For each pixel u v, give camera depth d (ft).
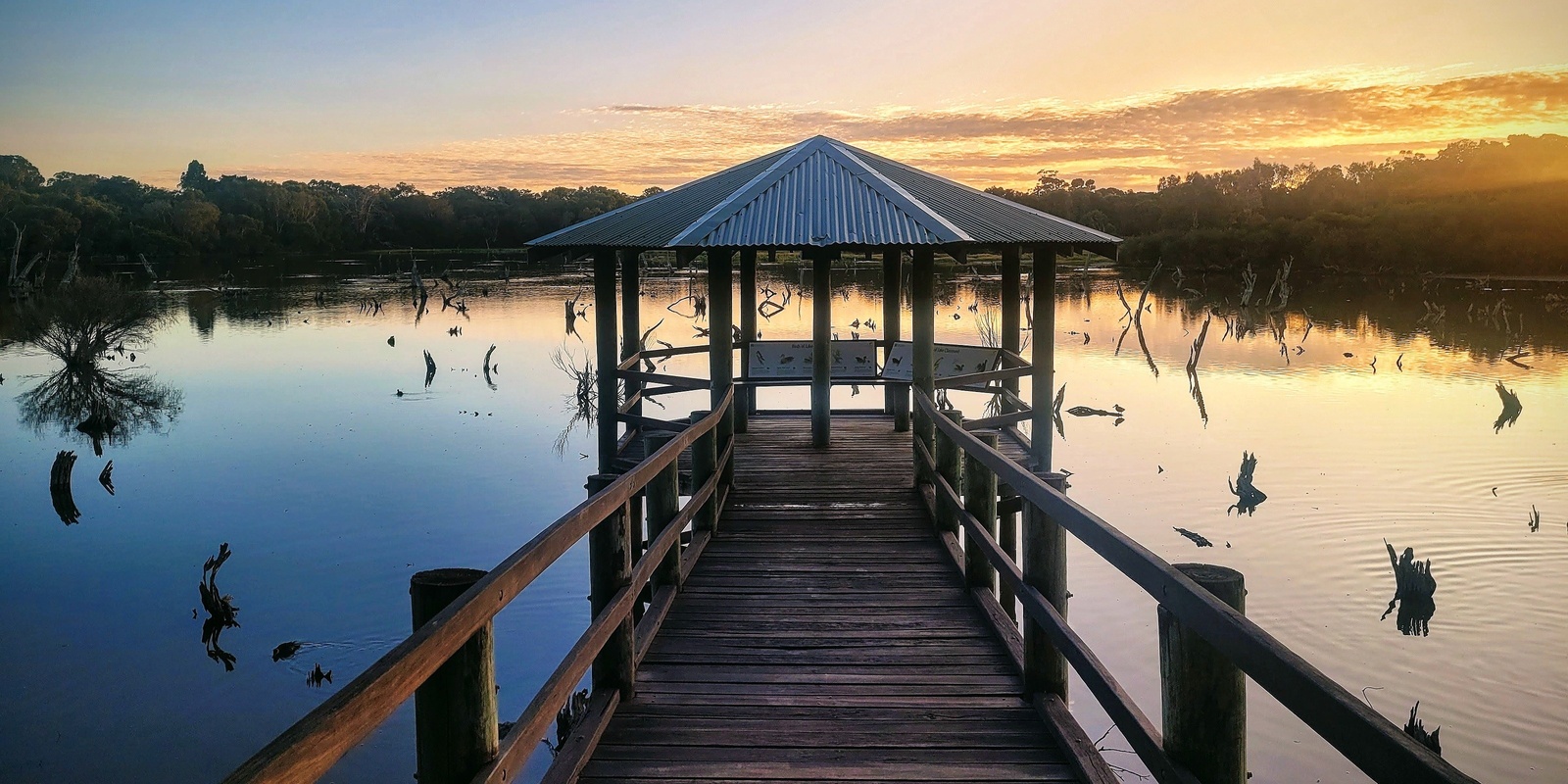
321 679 37.81
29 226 281.95
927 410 24.04
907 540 23.06
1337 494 61.36
